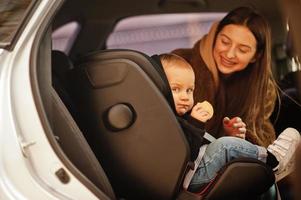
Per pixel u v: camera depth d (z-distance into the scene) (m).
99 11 2.70
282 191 2.26
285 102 2.27
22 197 1.64
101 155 1.97
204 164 2.12
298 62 1.64
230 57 2.33
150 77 1.97
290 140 2.24
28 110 1.67
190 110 2.30
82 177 1.66
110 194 1.82
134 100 1.91
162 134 1.91
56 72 2.02
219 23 2.42
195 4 2.47
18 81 1.69
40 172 1.67
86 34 2.77
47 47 1.81
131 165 1.95
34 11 1.77
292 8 1.57
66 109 1.81
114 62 1.90
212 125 2.31
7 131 1.66
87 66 1.93
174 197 1.98
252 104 2.30
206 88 2.31
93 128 1.96
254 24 2.33
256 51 2.33
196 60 2.37
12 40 1.76
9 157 1.66
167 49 2.49
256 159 2.04
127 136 1.93
